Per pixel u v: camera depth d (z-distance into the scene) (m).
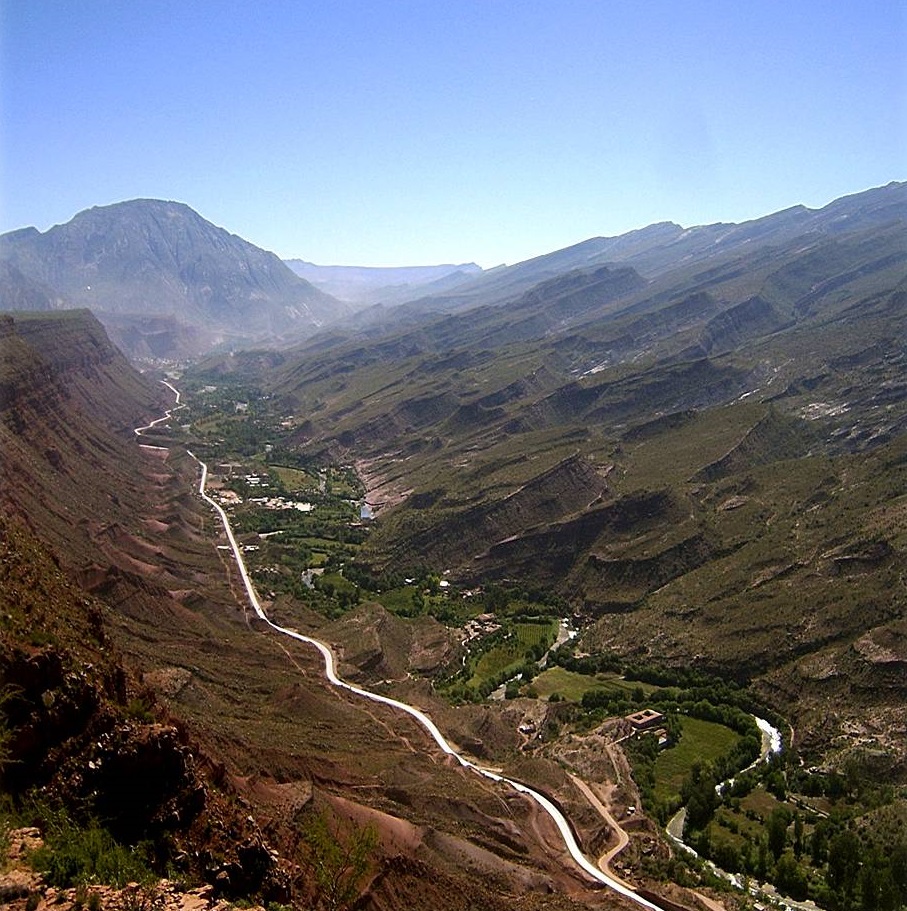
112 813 44.88
